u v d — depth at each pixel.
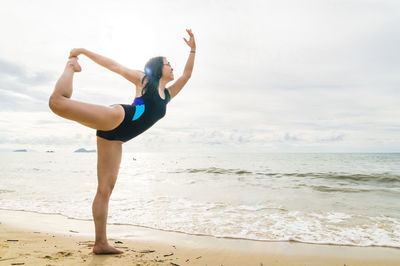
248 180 13.40
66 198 7.82
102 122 2.50
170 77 2.95
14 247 3.27
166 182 12.36
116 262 2.74
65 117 2.42
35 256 2.87
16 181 12.43
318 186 10.94
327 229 4.72
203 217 5.55
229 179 13.86
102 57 2.88
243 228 4.75
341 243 3.98
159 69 2.85
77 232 4.31
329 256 3.45
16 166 26.45
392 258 3.39
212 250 3.59
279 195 8.52
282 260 3.27
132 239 4.07
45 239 3.79
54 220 5.26
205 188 10.20
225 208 6.45
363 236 4.34
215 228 4.73
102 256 2.94
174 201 7.35
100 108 2.47
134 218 5.45
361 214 5.92
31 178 13.97
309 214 5.88
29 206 6.67
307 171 18.97
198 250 3.57
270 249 3.68
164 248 3.60
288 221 5.26
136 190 9.61
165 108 2.99
